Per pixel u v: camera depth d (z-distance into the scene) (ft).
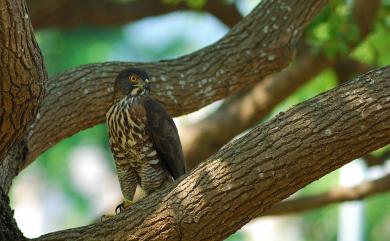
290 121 28.96
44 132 38.47
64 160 96.22
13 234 34.50
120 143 38.09
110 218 31.63
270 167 28.86
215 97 40.81
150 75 40.01
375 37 60.08
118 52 87.10
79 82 39.50
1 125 31.30
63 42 79.87
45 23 63.98
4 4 28.27
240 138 29.96
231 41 41.14
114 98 38.34
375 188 53.21
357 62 60.08
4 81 29.96
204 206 29.60
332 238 94.27
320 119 28.58
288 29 40.93
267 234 124.36
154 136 37.70
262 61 40.91
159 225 30.32
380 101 28.09
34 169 109.50
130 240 30.76
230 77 40.73
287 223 121.90
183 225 29.99
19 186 124.06
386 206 87.40
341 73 60.44
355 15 53.36
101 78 39.78
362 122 28.14
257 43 40.86
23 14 29.07
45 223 129.39
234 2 62.80
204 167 30.01
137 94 37.96
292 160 28.66
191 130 57.21
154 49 93.45
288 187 29.07
